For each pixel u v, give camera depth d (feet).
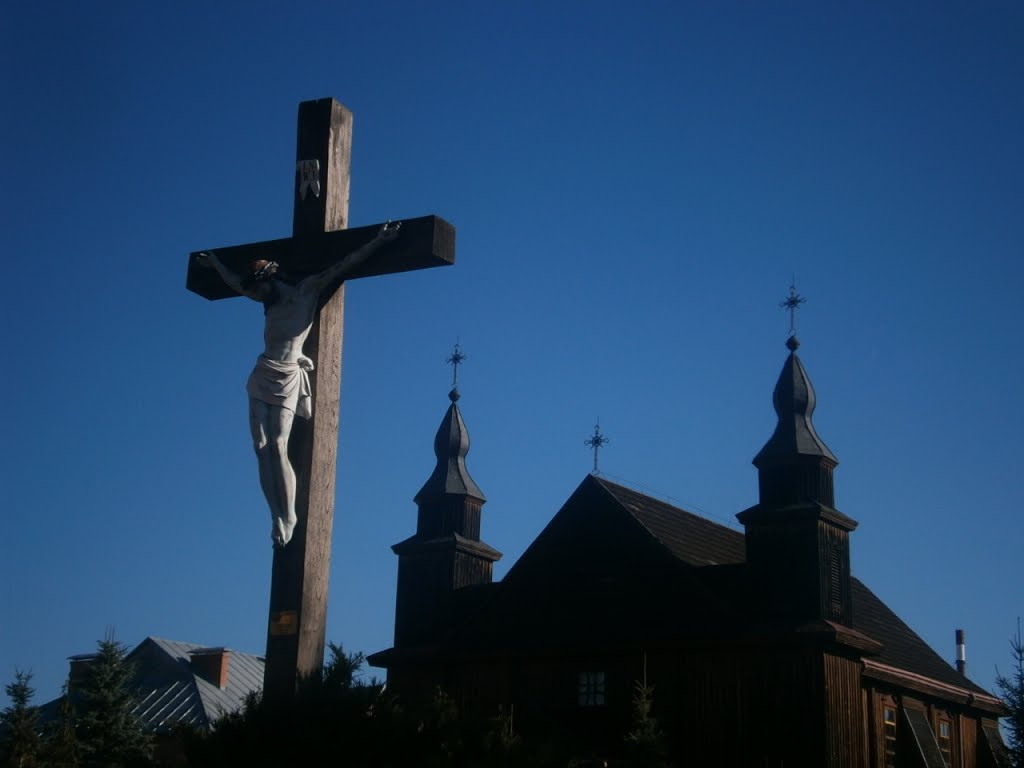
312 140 45.39
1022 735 141.59
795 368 133.49
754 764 121.80
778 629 123.34
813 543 125.59
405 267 42.88
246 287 43.27
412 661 143.02
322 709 38.32
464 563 148.56
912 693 143.64
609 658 132.67
